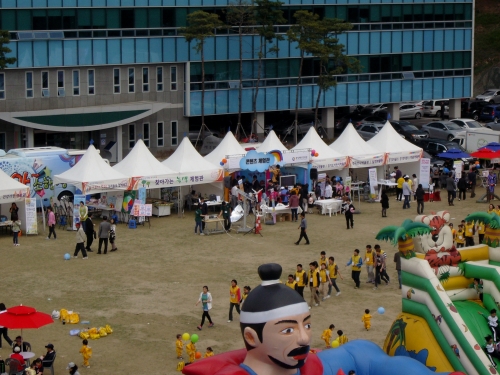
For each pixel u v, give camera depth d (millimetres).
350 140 49031
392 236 20578
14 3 56219
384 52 70812
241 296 28344
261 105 66312
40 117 54812
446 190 51594
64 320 27719
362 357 15695
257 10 61656
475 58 95250
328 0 67938
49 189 44031
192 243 38406
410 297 20875
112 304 29594
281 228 41625
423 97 73312
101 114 57031
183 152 44125
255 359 12219
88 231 36531
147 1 60594
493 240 21484
